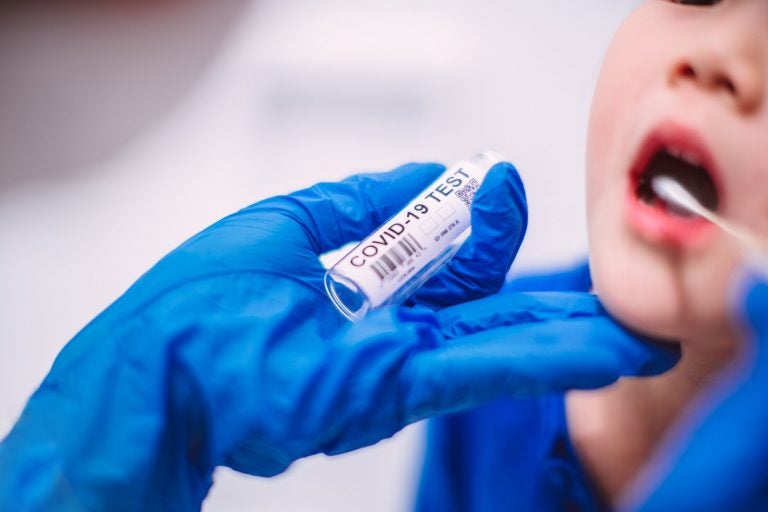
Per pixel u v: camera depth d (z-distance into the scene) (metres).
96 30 1.79
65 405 0.70
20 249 1.49
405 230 0.78
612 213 0.74
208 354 0.71
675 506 0.54
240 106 1.65
